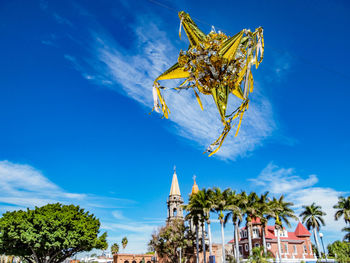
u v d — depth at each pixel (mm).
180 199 107250
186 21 7164
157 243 74188
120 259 100062
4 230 43000
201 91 7582
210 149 7047
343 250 38062
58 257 51375
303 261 50844
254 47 6957
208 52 6930
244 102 6891
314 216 63812
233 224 48688
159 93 7750
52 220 43969
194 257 73000
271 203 53938
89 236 48969
